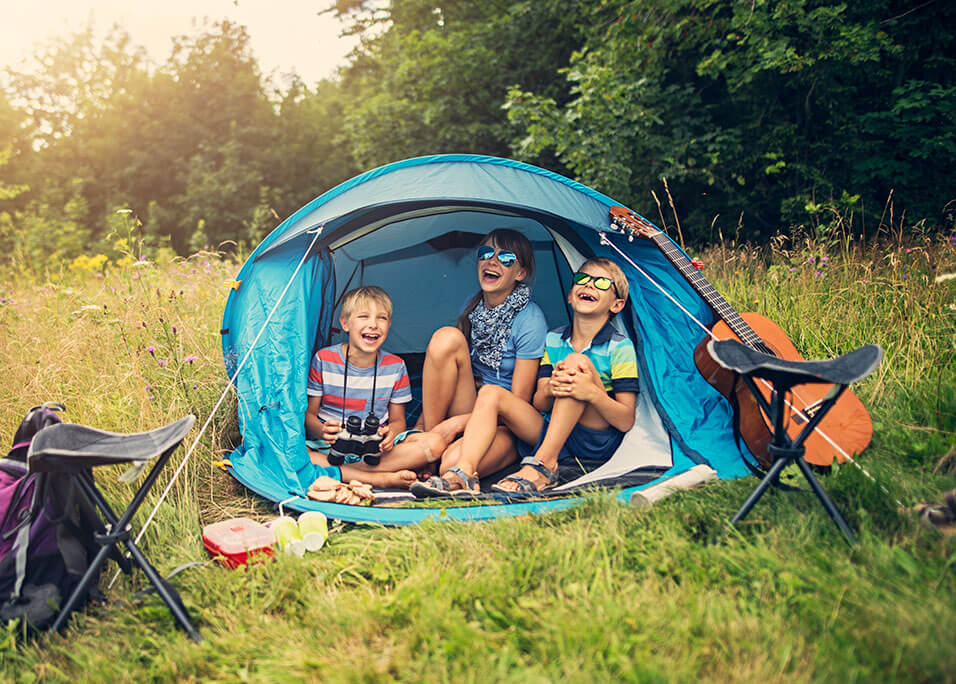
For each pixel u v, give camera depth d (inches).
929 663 65.6
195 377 163.0
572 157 359.9
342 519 110.8
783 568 85.0
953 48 317.4
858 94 338.3
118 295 207.8
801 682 65.6
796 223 331.3
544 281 172.1
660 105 369.1
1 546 87.0
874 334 167.9
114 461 79.2
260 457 129.7
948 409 131.9
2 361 172.1
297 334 137.3
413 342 182.4
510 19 497.0
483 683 68.0
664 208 401.7
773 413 96.4
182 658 77.0
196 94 965.2
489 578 86.6
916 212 307.3
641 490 112.7
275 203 863.7
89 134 1000.2
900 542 90.4
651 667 67.5
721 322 130.3
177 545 105.2
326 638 79.0
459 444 129.8
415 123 570.9
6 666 78.0
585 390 123.4
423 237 166.4
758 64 313.6
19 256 331.6
